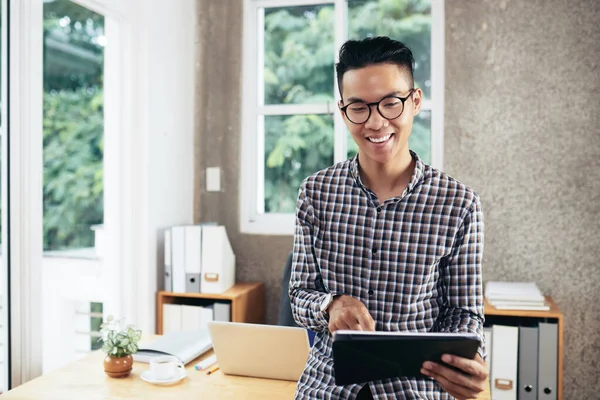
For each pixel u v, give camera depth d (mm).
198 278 3018
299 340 1672
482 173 3119
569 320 3049
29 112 2270
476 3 3105
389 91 1177
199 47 3492
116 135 2977
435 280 1311
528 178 3072
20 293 2244
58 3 2680
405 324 1284
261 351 1728
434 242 1281
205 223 3324
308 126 3432
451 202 1287
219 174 3473
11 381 2223
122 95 2973
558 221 3045
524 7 3055
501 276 3119
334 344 1059
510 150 3086
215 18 3475
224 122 3477
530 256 3084
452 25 3137
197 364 1860
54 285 2670
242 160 3457
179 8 3332
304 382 1334
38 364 2330
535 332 2674
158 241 3125
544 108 3045
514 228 3096
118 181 2980
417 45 3262
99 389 1676
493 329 2709
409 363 1089
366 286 1310
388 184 1327
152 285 3068
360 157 1343
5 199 2209
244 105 3457
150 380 1723
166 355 1917
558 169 3037
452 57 3141
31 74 2275
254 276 3443
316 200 1386
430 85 3248
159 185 3127
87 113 2947
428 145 3264
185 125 3420
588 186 3004
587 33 2988
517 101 3074
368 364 1089
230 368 1784
